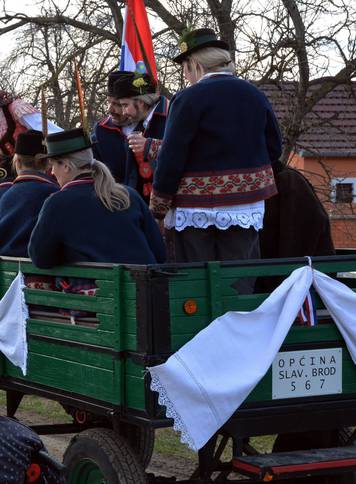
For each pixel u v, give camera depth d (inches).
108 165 228.5
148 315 154.5
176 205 186.7
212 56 188.5
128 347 159.5
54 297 180.9
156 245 190.9
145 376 154.1
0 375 198.2
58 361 179.5
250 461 159.0
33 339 187.5
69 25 487.2
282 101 431.5
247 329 160.1
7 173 257.6
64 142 183.6
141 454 203.9
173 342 156.4
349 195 492.4
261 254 211.8
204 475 165.8
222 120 183.5
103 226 181.2
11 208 205.2
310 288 169.0
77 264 175.3
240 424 162.2
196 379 152.9
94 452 167.5
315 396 168.7
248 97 187.3
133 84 218.4
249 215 186.5
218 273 159.8
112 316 162.4
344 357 171.6
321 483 185.6
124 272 160.6
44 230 180.1
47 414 315.6
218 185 184.1
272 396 165.0
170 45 447.8
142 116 222.2
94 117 466.6
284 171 210.4
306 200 207.6
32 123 262.5
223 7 413.1
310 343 168.9
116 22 456.1
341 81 418.0
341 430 187.6
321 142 756.6
